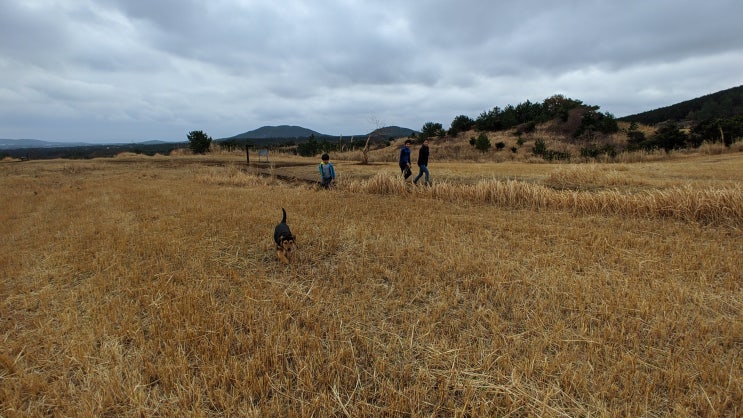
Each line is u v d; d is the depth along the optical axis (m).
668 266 4.65
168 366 2.76
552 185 11.41
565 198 8.53
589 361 2.85
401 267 4.91
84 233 6.68
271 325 3.44
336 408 2.42
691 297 3.86
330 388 2.65
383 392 2.57
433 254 5.40
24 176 17.42
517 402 2.43
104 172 19.12
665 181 10.45
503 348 3.03
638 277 4.34
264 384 2.66
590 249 5.41
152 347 3.09
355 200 9.82
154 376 2.79
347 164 22.98
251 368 2.77
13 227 7.53
